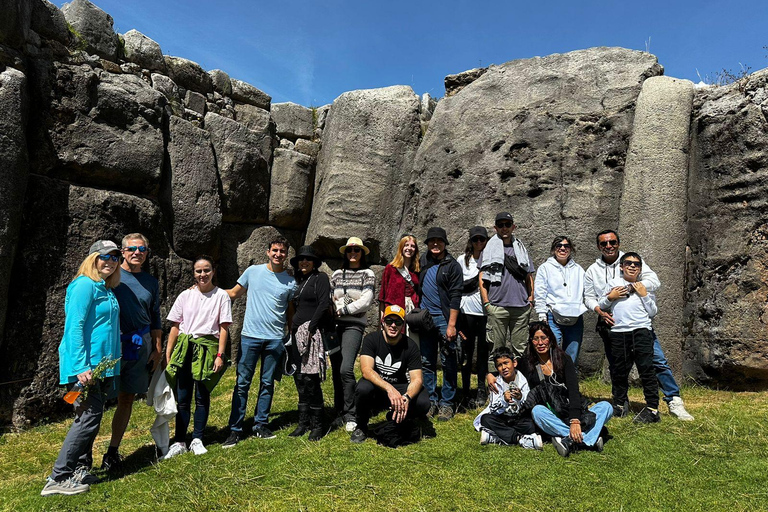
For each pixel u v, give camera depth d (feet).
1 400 18.25
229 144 28.22
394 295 17.24
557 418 14.12
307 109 33.58
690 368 21.54
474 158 26.55
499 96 27.02
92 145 21.79
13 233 18.56
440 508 10.84
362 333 16.98
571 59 26.11
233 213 28.58
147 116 23.82
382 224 29.37
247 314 16.26
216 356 15.16
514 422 14.75
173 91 26.21
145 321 14.38
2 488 13.16
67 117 21.22
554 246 17.80
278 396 20.94
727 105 21.30
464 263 18.83
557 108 25.04
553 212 24.00
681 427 15.31
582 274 17.58
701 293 21.45
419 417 16.80
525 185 24.93
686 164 22.08
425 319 16.61
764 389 19.89
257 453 14.38
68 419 19.70
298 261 16.74
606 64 25.04
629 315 16.24
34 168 20.29
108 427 18.13
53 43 21.44
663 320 20.80
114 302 13.11
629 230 21.97
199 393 15.12
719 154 21.35
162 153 24.30
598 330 17.22
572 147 24.35
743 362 19.70
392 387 14.70
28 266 19.35
